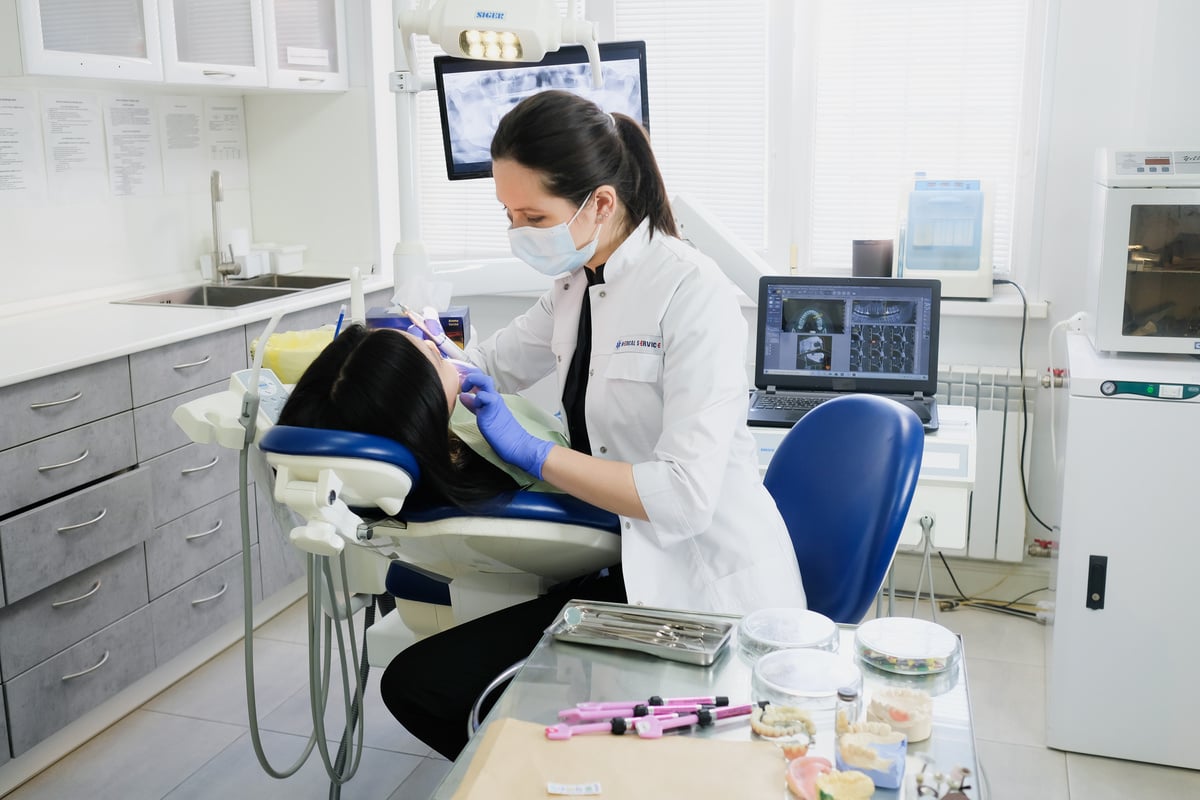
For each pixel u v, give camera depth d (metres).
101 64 2.71
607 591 1.73
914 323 2.65
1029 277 3.19
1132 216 2.32
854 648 1.18
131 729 2.58
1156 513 2.29
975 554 3.22
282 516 1.60
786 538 1.71
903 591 3.37
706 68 3.41
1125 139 3.01
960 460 2.25
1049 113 3.08
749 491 1.68
